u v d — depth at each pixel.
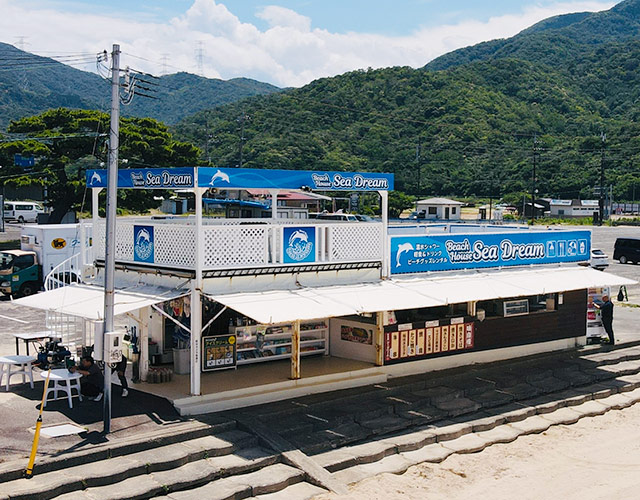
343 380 16.48
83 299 15.16
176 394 14.45
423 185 98.12
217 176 14.24
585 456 14.44
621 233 71.94
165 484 11.05
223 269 14.46
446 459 13.84
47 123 45.75
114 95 12.49
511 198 97.75
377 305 15.28
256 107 115.81
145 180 15.35
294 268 15.53
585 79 159.62
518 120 120.38
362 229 16.72
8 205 66.69
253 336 17.20
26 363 15.16
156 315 16.78
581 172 105.44
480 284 17.97
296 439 13.50
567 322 21.89
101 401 14.28
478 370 18.72
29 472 10.73
